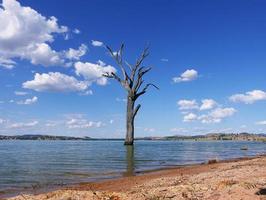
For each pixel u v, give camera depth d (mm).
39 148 93375
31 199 12336
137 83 92312
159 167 32562
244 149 81000
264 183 12070
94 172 28750
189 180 16359
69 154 59438
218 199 10398
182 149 81312
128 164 37156
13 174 27750
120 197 11625
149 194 11773
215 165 29047
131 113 94625
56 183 21812
